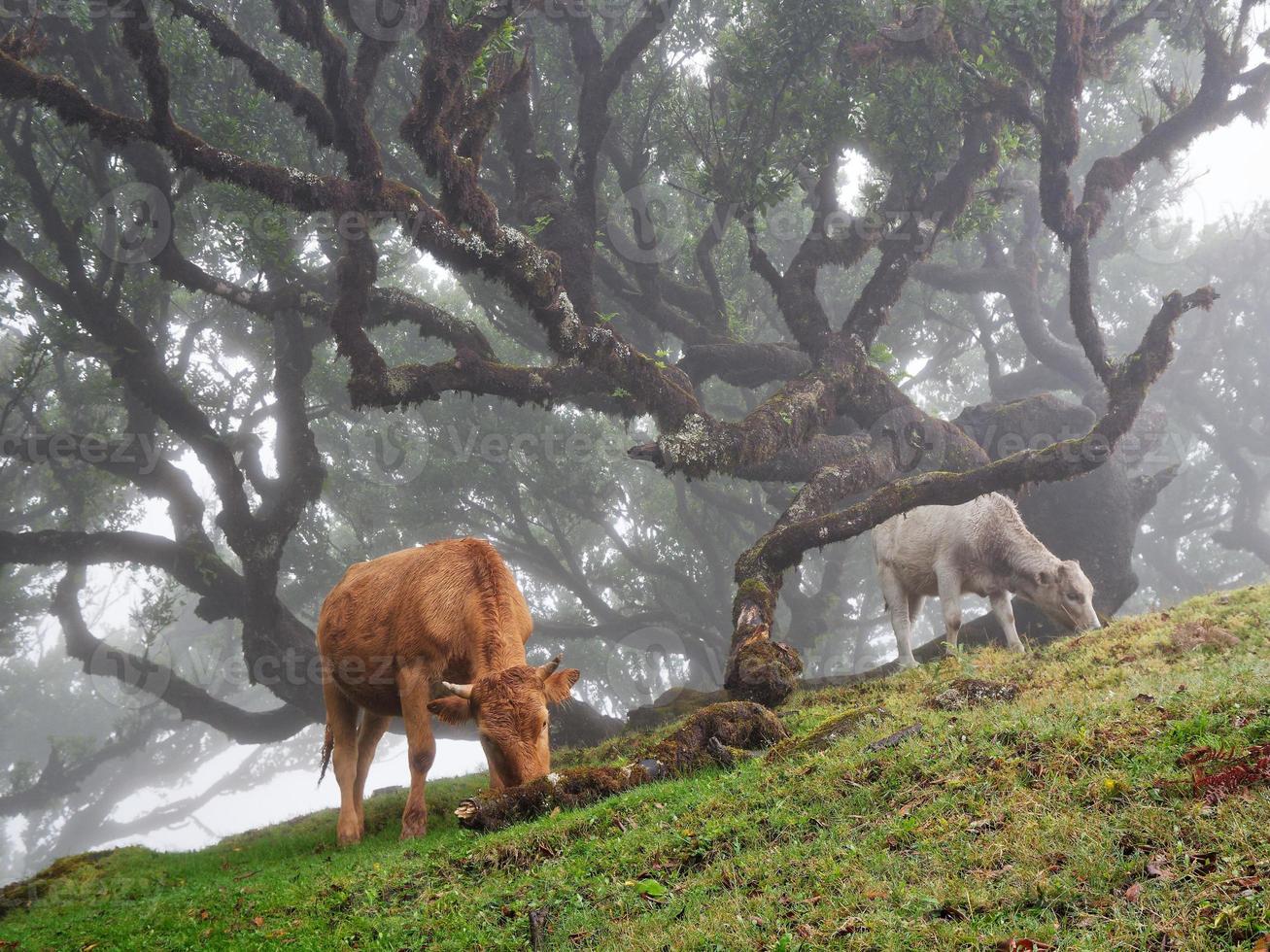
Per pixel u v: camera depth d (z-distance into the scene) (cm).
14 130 1803
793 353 1900
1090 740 487
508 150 1689
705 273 1934
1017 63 1409
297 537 2605
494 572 825
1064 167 1338
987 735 544
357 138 1123
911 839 437
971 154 1600
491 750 693
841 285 2581
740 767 677
